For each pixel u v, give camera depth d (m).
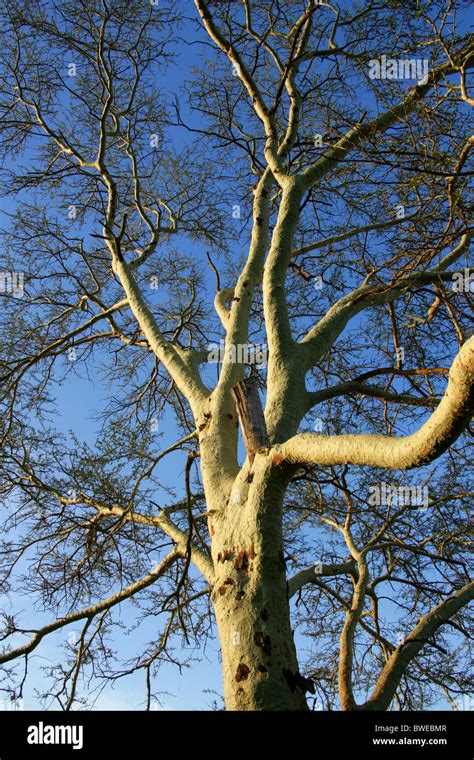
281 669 4.31
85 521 7.64
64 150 8.57
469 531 7.33
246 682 4.26
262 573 4.64
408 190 5.95
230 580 4.70
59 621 6.52
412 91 5.98
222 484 5.48
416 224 5.68
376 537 7.02
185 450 8.20
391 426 7.64
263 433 5.09
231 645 4.44
